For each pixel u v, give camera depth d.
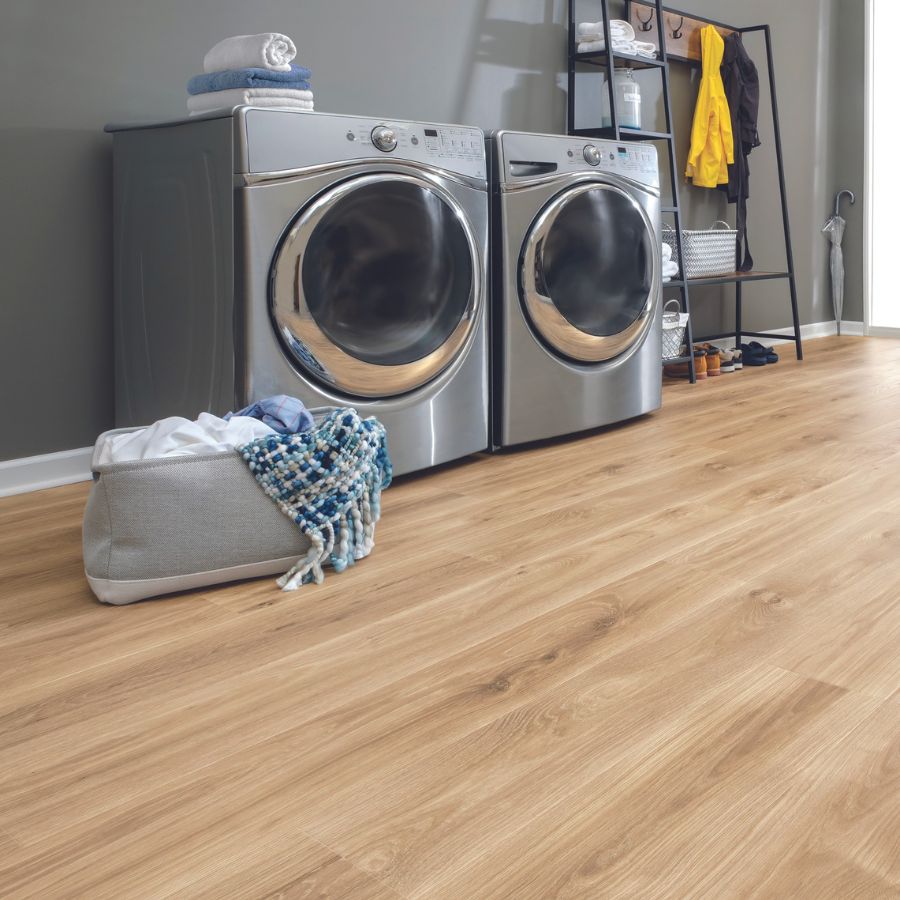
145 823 1.03
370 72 2.98
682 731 1.19
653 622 1.52
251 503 1.70
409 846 0.98
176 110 2.54
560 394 2.77
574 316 2.76
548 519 2.07
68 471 2.44
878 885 0.90
